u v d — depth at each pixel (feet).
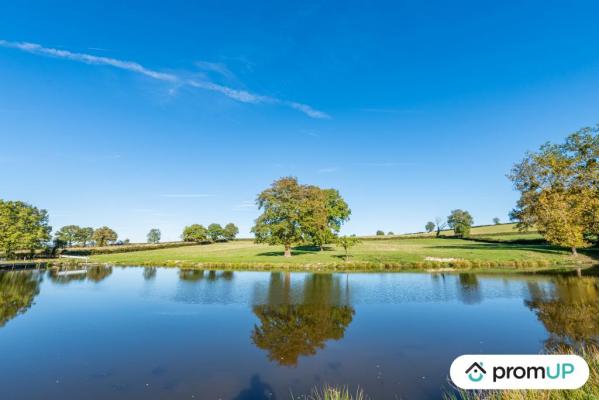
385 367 35.32
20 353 40.70
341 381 32.07
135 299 74.95
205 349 41.83
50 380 33.04
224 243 387.14
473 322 52.54
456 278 100.48
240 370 35.12
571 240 134.21
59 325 53.42
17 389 31.04
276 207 172.86
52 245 241.96
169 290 86.38
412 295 75.61
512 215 164.35
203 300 73.00
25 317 58.80
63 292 85.87
